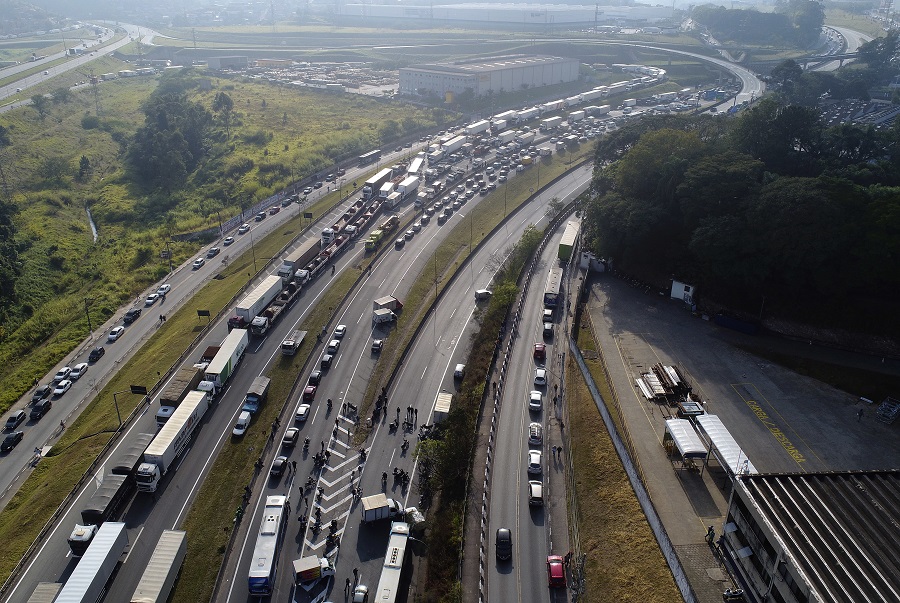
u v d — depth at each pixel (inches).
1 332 5876.0
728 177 4963.1
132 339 5590.6
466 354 4886.8
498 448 3732.8
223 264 6707.7
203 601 3063.5
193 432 4084.6
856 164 5374.0
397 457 3914.9
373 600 3053.6
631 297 5285.4
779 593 2385.6
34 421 4635.8
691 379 4151.1
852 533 2421.3
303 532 3385.8
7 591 3152.1
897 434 3651.6
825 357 4338.1
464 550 3093.0
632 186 5757.9
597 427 3730.3
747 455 3457.2
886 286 4392.2
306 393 4402.1
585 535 3152.1
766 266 4581.7
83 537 3265.3
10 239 7012.8
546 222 7032.5
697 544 2878.9
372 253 6471.5
